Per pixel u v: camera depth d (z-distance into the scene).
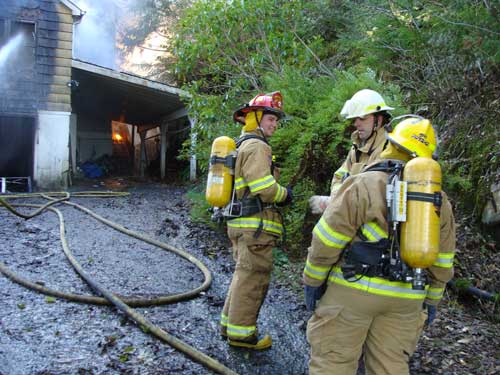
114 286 4.55
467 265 4.68
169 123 17.19
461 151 5.62
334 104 5.23
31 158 12.45
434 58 6.44
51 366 3.04
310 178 5.60
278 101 3.44
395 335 2.35
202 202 7.18
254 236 3.32
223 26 7.46
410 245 2.18
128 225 7.39
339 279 2.39
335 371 2.36
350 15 8.85
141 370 3.07
